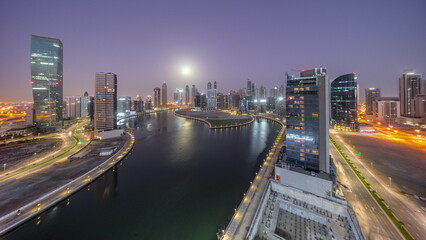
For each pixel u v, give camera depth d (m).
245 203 73.19
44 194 79.56
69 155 136.25
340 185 84.38
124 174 112.94
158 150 163.88
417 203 70.62
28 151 146.25
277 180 86.69
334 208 68.94
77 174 101.25
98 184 98.44
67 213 73.75
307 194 75.88
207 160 138.25
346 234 59.12
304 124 88.00
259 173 101.12
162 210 77.00
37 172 103.50
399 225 57.88
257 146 176.88
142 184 100.12
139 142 192.62
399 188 81.88
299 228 64.31
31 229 64.31
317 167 85.06
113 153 145.00
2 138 185.00
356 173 97.06
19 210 66.38
